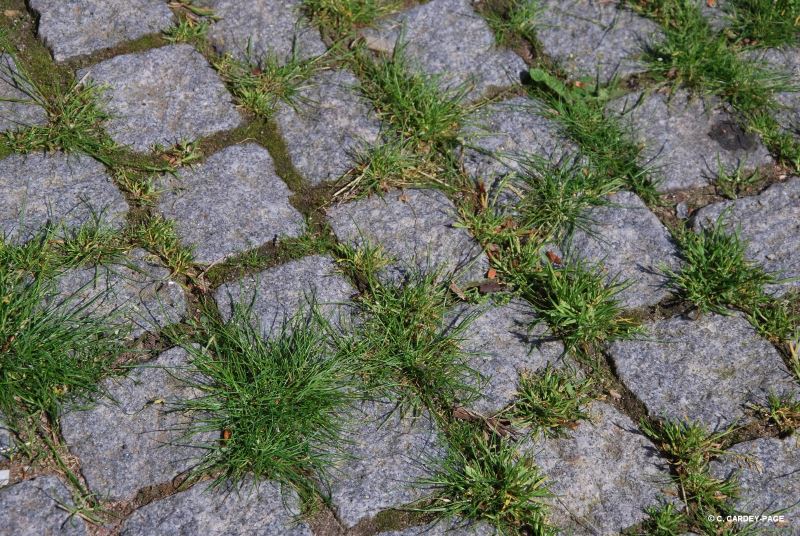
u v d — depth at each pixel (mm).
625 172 3268
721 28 3781
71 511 2381
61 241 2842
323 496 2471
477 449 2596
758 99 3529
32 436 2486
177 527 2387
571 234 3084
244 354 2680
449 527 2455
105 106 3203
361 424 2609
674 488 2572
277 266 2906
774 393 2764
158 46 3422
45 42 3344
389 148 3225
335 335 2752
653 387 2762
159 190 3025
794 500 2555
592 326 2812
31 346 2578
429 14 3686
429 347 2768
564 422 2656
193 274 2844
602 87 3541
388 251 2984
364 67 3473
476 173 3227
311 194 3111
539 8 3760
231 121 3244
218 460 2502
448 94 3414
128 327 2697
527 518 2465
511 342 2818
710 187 3301
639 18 3779
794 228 3168
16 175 2992
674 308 2955
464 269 2963
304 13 3611
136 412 2555
